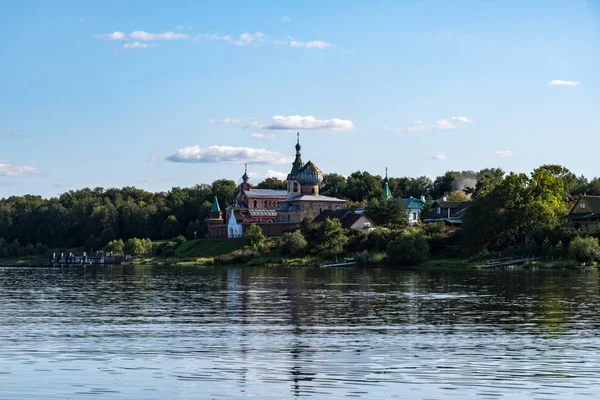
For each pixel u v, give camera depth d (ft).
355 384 139.85
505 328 206.28
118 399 130.93
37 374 147.74
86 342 183.42
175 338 189.78
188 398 131.54
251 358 163.02
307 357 163.43
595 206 622.95
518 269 506.48
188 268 635.25
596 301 276.00
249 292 331.98
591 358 161.79
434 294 311.88
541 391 134.72
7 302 288.10
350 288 350.43
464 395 132.36
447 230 649.20
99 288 368.48
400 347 175.52
